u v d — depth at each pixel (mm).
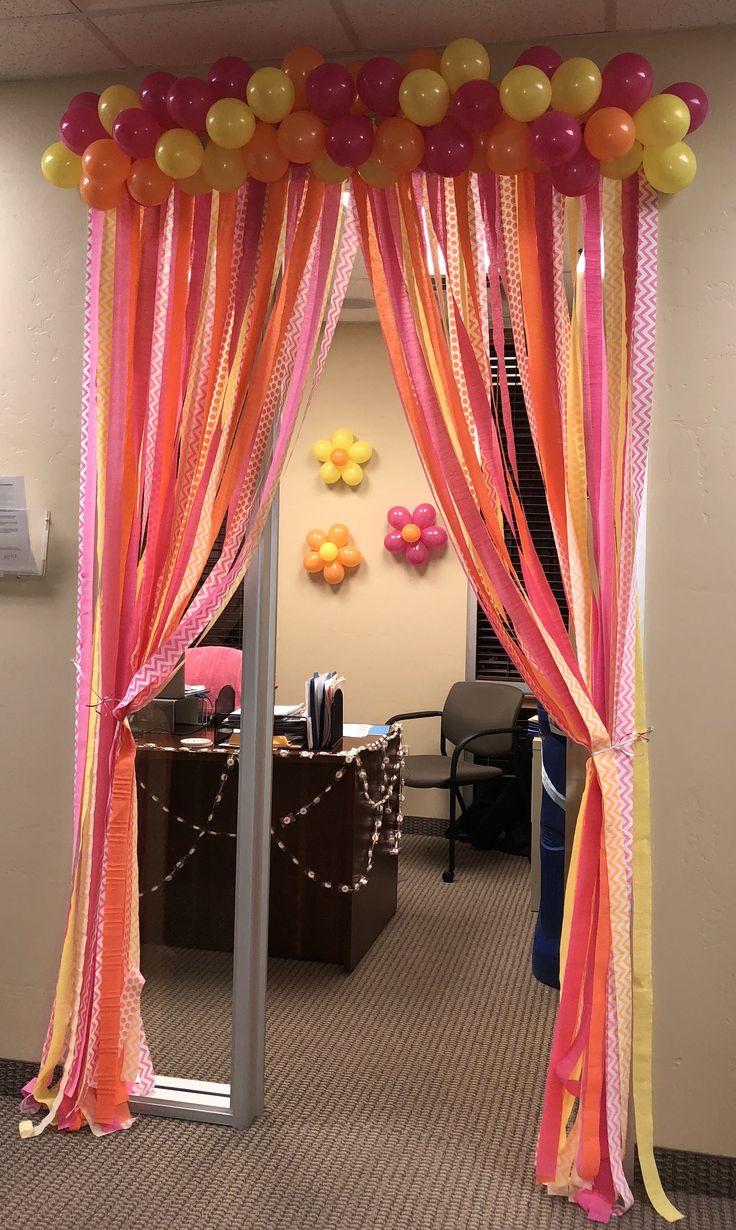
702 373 2578
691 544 2596
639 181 2547
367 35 2654
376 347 6133
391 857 4562
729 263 2561
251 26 2627
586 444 2570
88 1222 2387
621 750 2566
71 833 2959
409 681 6109
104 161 2619
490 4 2484
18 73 2918
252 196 2699
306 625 6246
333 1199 2496
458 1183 2576
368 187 2629
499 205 2584
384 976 3949
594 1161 2518
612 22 2551
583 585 2584
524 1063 3236
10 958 3000
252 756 2826
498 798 5711
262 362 2684
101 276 2812
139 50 2773
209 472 2723
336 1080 3107
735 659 2584
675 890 2613
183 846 2936
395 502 6125
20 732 2990
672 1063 2617
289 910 4047
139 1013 2869
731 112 2553
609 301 2553
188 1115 2850
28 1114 2871
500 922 4590
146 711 2941
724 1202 2562
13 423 2971
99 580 2877
